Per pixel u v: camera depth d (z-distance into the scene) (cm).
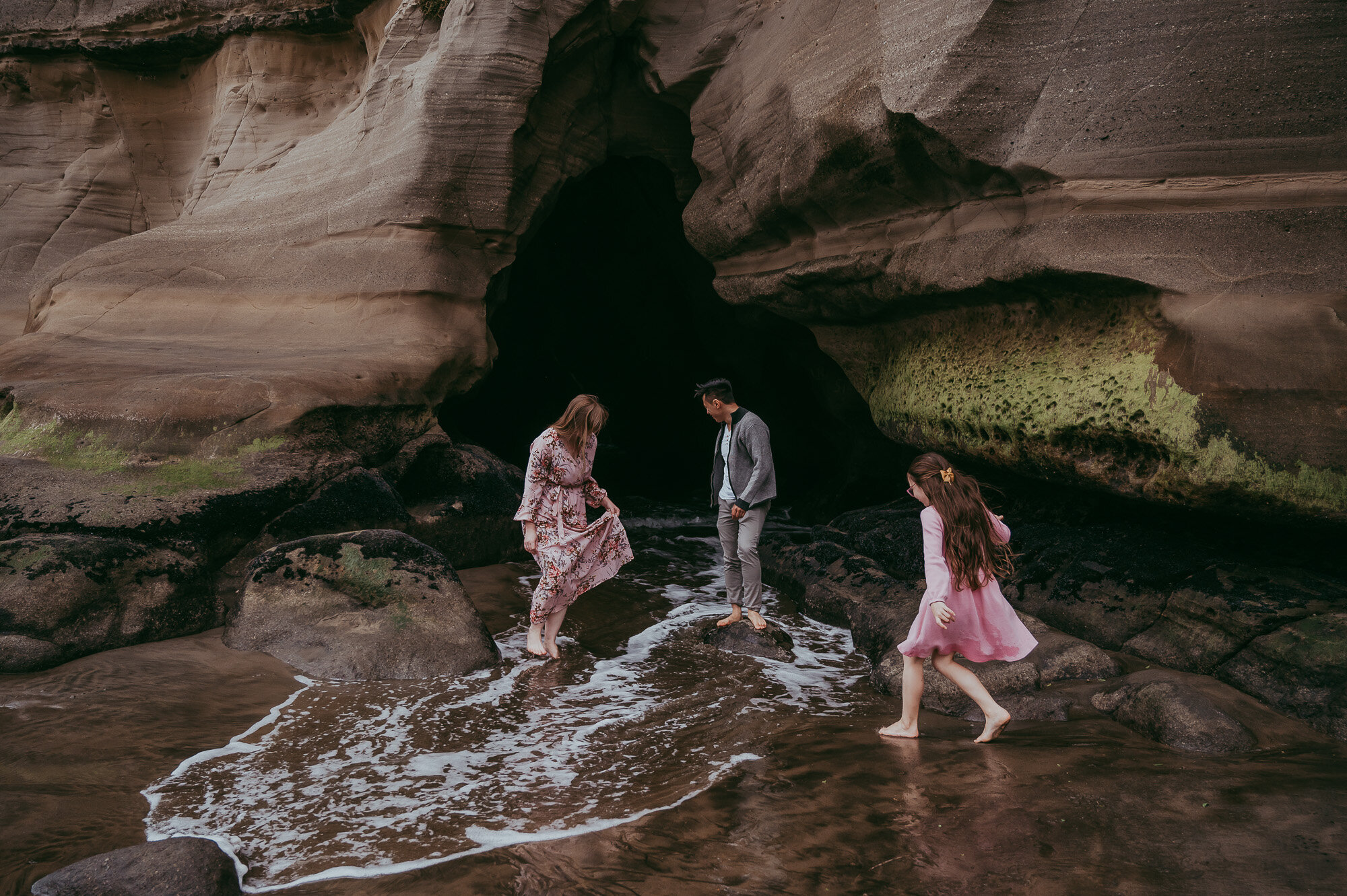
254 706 403
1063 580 521
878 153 589
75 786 315
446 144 830
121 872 247
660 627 575
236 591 532
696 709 418
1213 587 444
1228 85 445
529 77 847
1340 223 422
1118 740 363
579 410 507
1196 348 428
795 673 483
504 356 1400
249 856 276
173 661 445
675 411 1425
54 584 448
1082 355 495
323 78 1114
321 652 459
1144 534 508
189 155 1222
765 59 770
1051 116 488
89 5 1154
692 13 881
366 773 340
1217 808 292
